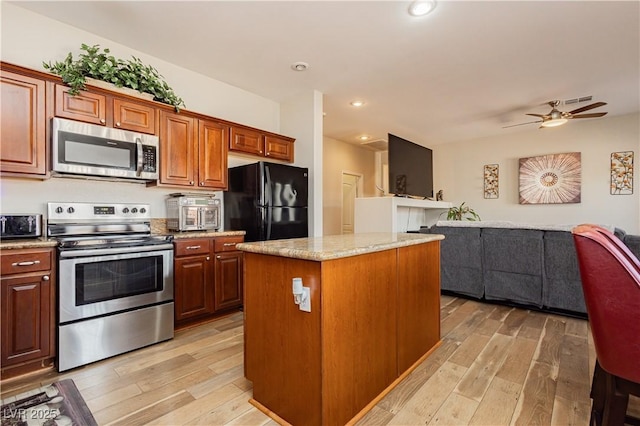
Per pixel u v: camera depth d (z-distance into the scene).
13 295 1.93
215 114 3.62
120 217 2.81
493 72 3.44
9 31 2.33
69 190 2.59
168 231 3.16
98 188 2.75
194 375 2.02
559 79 3.62
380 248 1.71
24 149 2.14
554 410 1.64
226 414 1.64
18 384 1.91
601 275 1.06
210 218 3.25
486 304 3.56
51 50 2.51
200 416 1.62
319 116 4.01
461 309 3.38
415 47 2.92
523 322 2.98
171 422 1.57
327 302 1.42
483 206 6.31
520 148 5.90
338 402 1.48
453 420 1.57
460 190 6.59
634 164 4.84
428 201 5.56
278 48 2.95
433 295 2.41
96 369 2.11
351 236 2.35
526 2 2.29
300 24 2.56
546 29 2.63
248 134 3.67
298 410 1.51
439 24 2.56
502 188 6.10
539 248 3.22
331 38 2.78
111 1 2.29
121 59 2.81
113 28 2.63
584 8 2.35
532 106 4.54
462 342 2.52
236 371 2.08
